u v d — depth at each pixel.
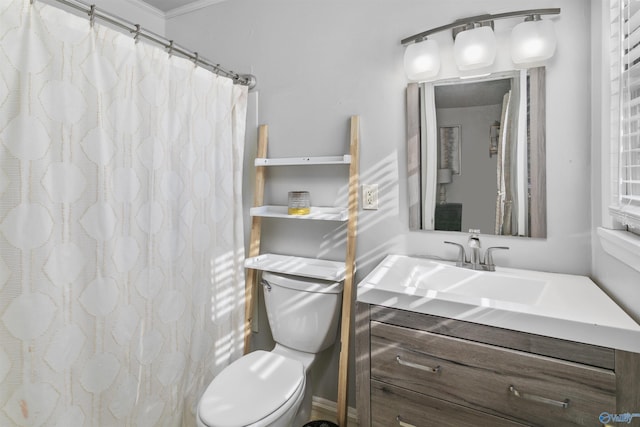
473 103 1.43
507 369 0.95
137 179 1.32
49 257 1.04
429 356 1.06
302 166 1.83
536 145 1.34
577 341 0.88
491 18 1.31
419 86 1.53
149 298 1.37
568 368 0.88
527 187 1.36
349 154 1.70
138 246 1.33
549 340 0.91
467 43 1.32
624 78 1.01
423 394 1.08
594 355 0.86
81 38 1.11
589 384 0.87
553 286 1.17
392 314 1.12
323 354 1.81
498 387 0.97
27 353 1.01
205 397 1.27
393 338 1.12
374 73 1.63
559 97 1.30
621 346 0.83
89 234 1.16
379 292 1.13
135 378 1.33
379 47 1.62
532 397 0.92
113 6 1.95
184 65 1.49
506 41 1.37
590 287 1.15
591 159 1.25
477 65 1.35
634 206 0.95
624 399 0.83
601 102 1.16
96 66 1.15
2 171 0.96
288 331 1.67
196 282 1.60
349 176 1.68
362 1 1.65
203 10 2.10
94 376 1.19
